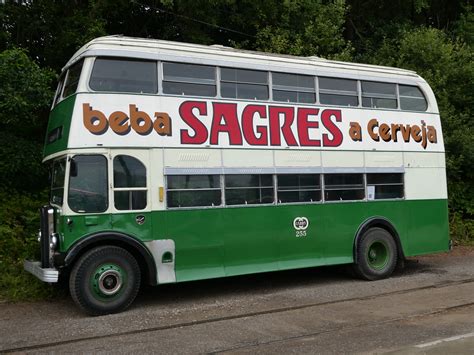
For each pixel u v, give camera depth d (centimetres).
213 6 1534
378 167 1076
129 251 840
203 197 884
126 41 852
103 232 797
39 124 1339
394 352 591
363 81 1083
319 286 1007
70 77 876
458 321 729
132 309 833
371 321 738
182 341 657
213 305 857
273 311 808
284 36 1557
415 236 1117
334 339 653
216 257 891
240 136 923
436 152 1165
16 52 1106
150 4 1566
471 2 2108
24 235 1103
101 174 809
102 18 1455
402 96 1139
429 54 1672
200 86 900
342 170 1029
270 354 600
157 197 841
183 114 875
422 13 2144
